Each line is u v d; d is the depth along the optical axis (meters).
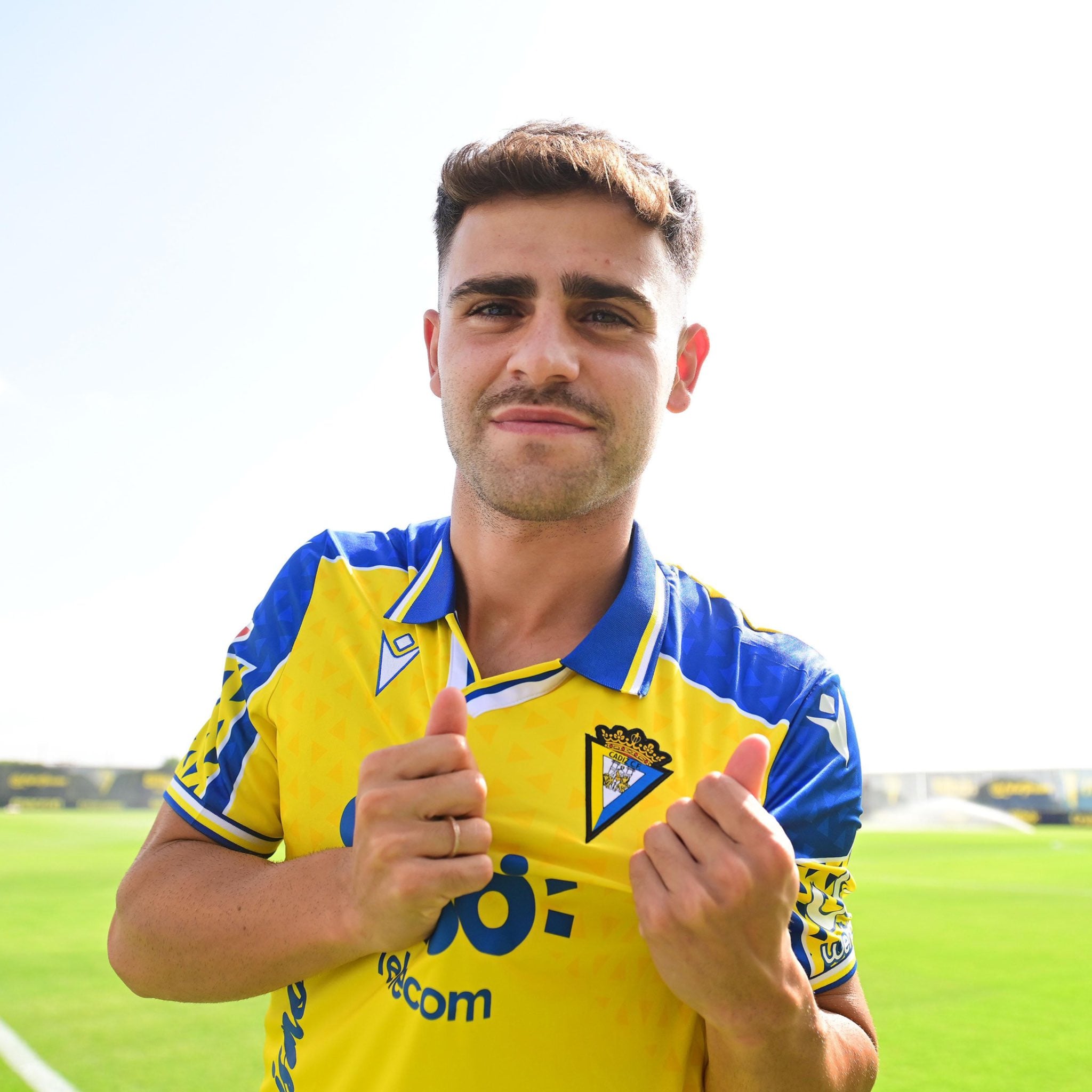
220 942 1.11
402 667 1.23
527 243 1.16
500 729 1.15
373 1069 1.06
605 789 1.13
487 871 0.98
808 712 1.23
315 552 1.41
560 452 1.13
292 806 1.21
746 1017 0.97
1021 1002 4.86
